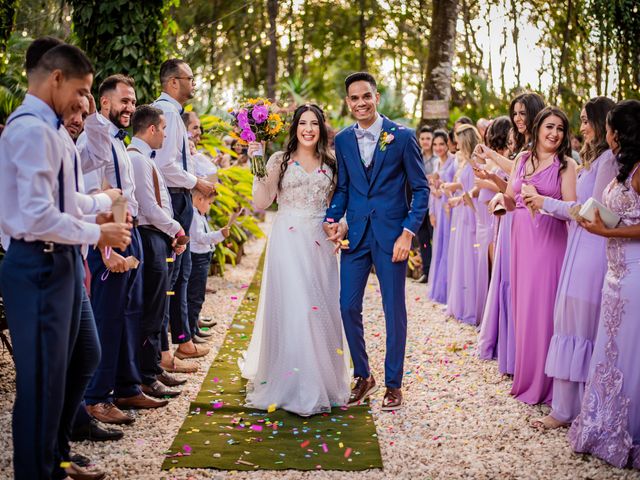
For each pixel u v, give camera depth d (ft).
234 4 75.05
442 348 17.95
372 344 18.37
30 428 8.55
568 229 13.50
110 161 11.80
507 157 18.19
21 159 8.15
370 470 10.68
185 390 14.48
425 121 30.68
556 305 12.50
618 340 10.77
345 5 82.64
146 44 21.85
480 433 12.17
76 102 8.75
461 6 43.50
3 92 20.08
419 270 29.01
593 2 27.35
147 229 13.39
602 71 29.89
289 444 11.64
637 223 10.62
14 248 8.55
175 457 10.94
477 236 19.51
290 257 13.75
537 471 10.56
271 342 13.93
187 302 18.40
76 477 9.87
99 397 12.32
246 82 88.33
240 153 32.45
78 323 9.16
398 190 13.78
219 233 18.10
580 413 11.33
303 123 13.78
